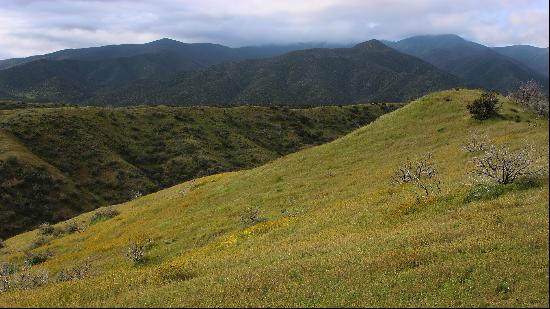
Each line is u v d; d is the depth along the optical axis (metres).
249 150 140.88
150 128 143.00
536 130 36.66
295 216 29.25
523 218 16.41
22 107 169.25
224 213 36.69
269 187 41.50
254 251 21.16
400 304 11.78
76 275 27.31
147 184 112.44
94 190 105.94
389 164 39.50
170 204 47.50
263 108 173.50
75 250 40.69
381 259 14.66
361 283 13.26
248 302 12.64
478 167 23.34
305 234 23.36
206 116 158.88
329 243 19.00
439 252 14.66
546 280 12.08
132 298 13.68
